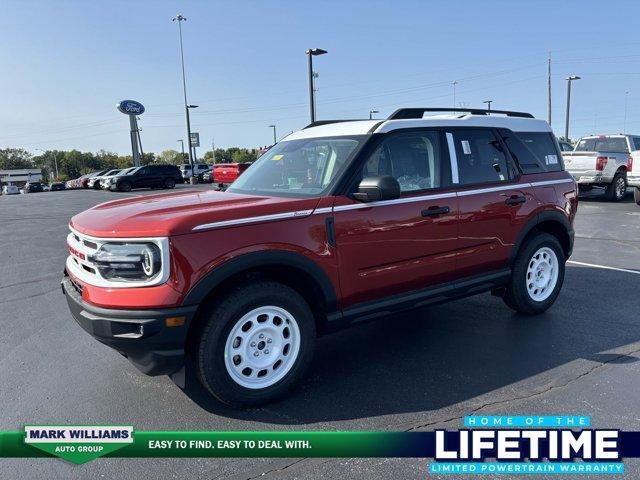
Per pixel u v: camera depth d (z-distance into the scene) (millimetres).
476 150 4688
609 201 16625
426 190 4234
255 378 3500
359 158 3893
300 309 3598
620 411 3375
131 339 3117
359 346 4590
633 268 7379
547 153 5426
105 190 34875
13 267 8414
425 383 3828
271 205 3490
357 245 3795
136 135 43969
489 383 3811
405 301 4152
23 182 112875
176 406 3547
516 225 4891
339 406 3516
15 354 4555
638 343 4531
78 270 3559
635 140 16656
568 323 5078
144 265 3113
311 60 22562
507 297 5195
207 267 3176
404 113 4387
